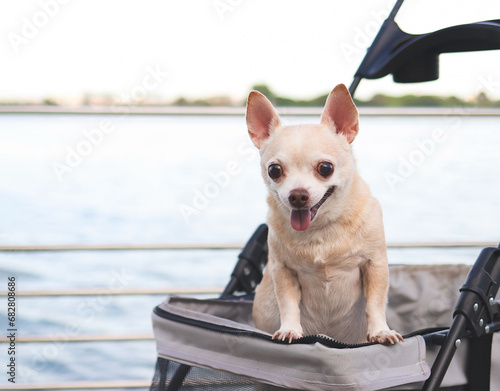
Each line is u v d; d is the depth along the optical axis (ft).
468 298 4.70
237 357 4.74
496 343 5.01
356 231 5.20
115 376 9.78
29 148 19.25
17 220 15.76
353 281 5.41
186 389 5.14
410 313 7.15
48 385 9.05
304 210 4.92
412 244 9.64
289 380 4.35
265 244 7.11
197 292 9.66
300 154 5.05
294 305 5.34
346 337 5.67
